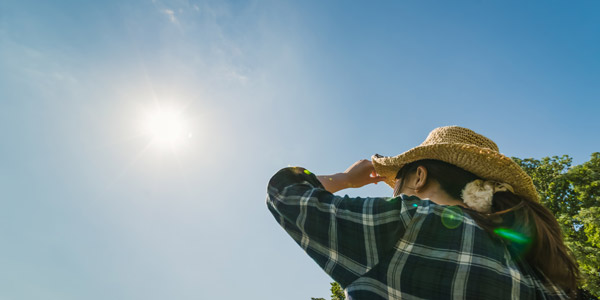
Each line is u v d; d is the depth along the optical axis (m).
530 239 1.03
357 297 0.94
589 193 15.63
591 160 16.83
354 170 1.55
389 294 0.92
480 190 1.14
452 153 1.20
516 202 1.13
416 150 1.27
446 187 1.18
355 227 1.02
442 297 0.87
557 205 16.89
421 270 0.91
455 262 0.91
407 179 1.31
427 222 0.98
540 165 18.69
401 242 0.97
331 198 1.13
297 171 1.32
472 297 0.86
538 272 1.04
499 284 0.89
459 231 0.97
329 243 1.05
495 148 1.50
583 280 1.11
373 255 0.98
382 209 1.03
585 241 14.50
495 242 0.99
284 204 1.19
